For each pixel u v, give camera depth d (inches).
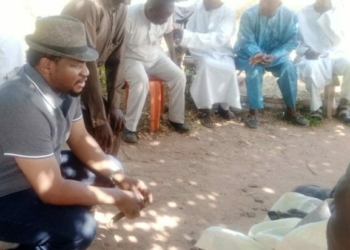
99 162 120.0
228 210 160.1
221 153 203.8
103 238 137.1
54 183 100.1
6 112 96.7
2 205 103.9
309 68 235.0
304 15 245.4
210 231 89.1
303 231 76.6
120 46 148.8
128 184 118.3
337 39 241.8
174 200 162.9
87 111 140.2
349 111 247.8
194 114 233.9
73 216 103.2
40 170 98.7
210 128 226.2
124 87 205.8
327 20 239.5
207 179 180.4
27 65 101.2
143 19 198.7
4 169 102.5
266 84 273.9
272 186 179.6
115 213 149.3
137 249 134.9
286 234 82.7
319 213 80.5
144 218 149.8
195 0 262.5
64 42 98.0
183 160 194.4
